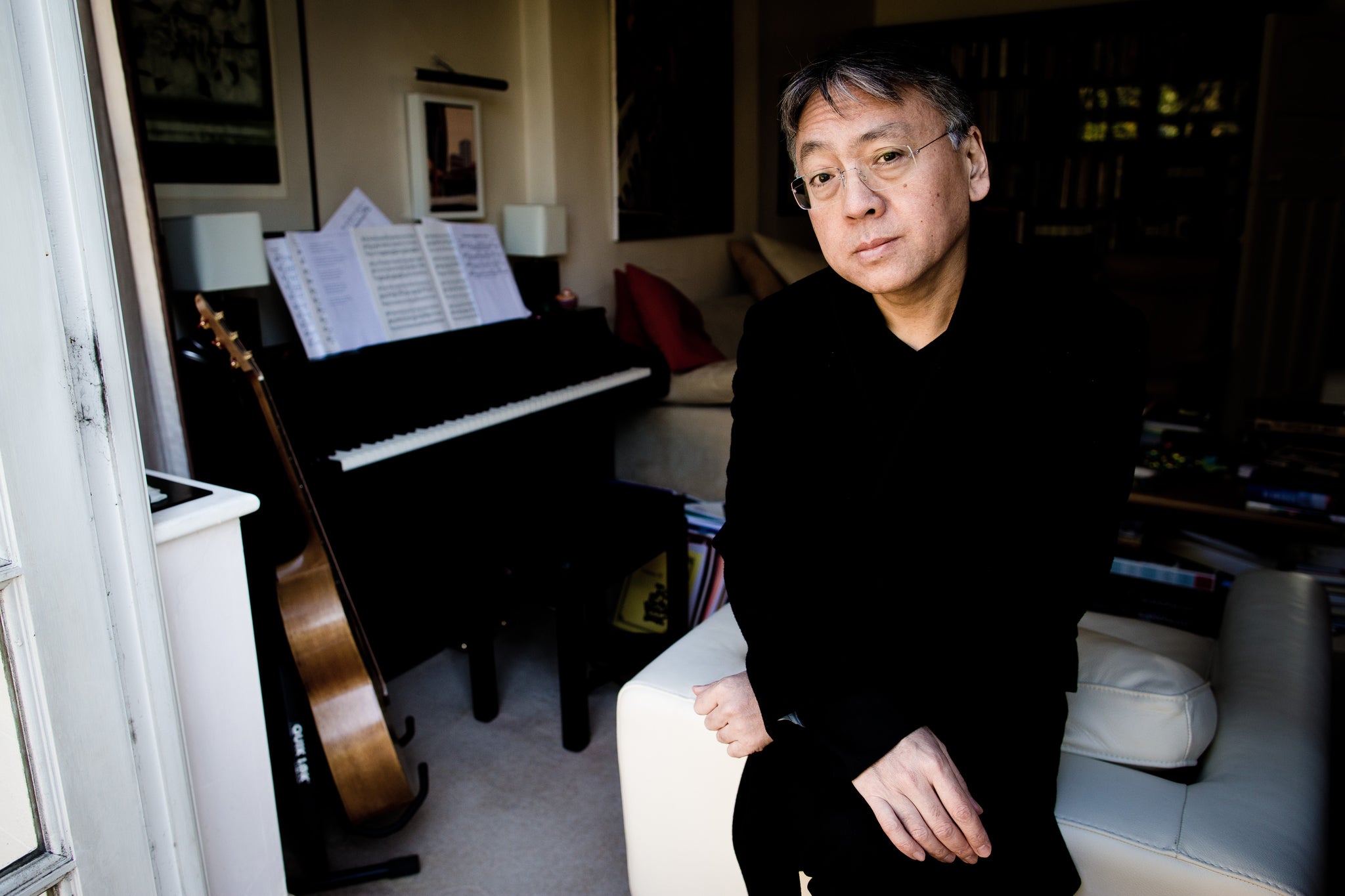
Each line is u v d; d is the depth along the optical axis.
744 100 4.27
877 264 0.98
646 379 3.02
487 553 2.26
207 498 1.29
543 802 2.00
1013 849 0.98
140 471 1.11
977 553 1.05
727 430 3.06
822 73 0.96
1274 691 1.27
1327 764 1.13
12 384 0.96
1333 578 2.33
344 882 1.71
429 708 2.40
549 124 3.16
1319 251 5.00
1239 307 4.86
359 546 2.25
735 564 1.17
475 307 2.66
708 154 4.02
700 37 3.84
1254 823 1.00
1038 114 5.28
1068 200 5.32
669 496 2.56
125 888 1.14
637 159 3.56
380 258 2.45
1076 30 5.13
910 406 1.05
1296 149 4.77
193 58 2.16
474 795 2.03
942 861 0.97
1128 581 2.47
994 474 1.04
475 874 1.78
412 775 2.10
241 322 2.10
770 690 1.04
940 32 5.43
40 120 0.97
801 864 1.02
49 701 1.03
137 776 1.14
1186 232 5.09
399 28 2.70
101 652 1.08
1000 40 5.29
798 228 4.98
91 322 1.03
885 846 0.97
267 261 2.22
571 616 2.11
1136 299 4.32
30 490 0.99
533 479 2.84
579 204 3.34
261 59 2.32
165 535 1.19
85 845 1.08
